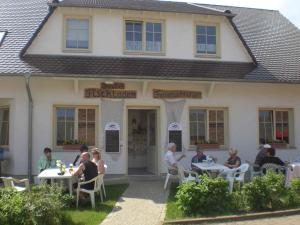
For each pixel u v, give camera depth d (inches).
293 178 456.8
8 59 573.6
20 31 634.8
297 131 666.2
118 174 595.2
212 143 625.0
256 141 644.7
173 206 405.1
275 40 752.3
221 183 385.4
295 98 666.8
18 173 567.5
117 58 619.2
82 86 588.7
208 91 622.2
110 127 595.8
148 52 631.8
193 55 645.9
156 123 618.8
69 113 593.0
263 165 529.0
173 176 536.7
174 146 513.3
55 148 583.5
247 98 644.7
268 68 659.4
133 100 601.6
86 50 613.0
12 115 573.3
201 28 658.8
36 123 575.2
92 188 410.6
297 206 402.0
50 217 317.1
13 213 308.3
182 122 616.4
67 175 416.2
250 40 740.0
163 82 607.5
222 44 658.8
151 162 650.2
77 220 350.6
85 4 604.7
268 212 378.0
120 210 394.3
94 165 420.2
